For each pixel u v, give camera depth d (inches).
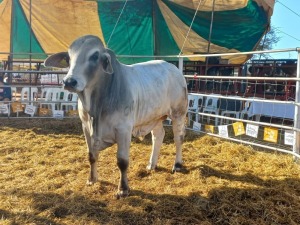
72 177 191.2
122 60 529.3
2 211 148.5
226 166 215.2
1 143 261.4
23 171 201.3
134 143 266.4
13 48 519.8
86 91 148.8
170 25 494.3
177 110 202.8
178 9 473.1
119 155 161.0
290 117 355.3
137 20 494.3
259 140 298.8
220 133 283.1
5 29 512.1
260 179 191.8
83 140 277.0
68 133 303.9
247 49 506.6
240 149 249.8
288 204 161.0
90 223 140.6
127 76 165.9
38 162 217.5
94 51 143.8
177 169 203.0
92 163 174.9
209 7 459.5
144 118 178.2
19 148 247.1
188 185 180.5
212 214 152.4
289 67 448.1
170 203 157.6
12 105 349.4
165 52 520.7
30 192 169.0
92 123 155.9
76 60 141.2
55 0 469.7
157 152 204.2
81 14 487.5
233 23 477.7
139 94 169.6
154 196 165.6
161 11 482.3
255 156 237.6
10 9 485.4
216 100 392.8
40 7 478.6
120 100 156.6
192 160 225.9
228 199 164.1
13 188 172.1
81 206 153.6
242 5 450.3
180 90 201.5
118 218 144.6
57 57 161.8
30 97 398.3
